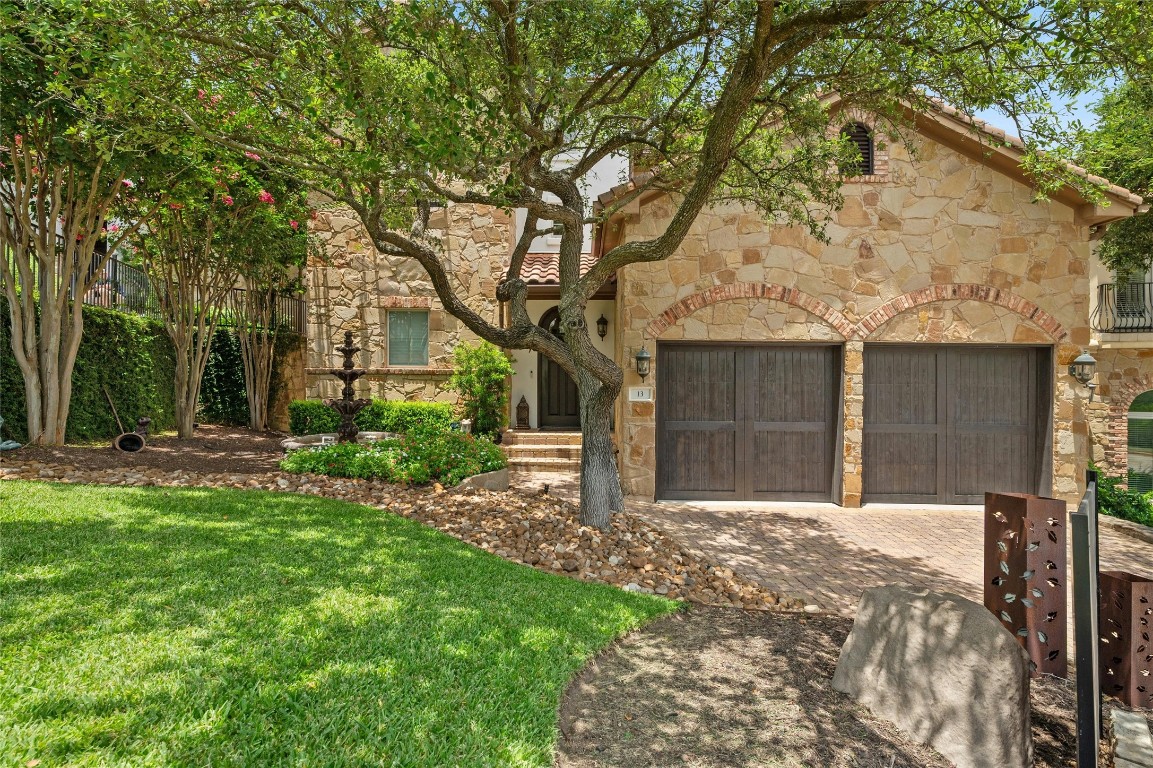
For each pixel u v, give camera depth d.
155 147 6.45
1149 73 5.30
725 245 9.89
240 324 14.68
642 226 9.87
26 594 3.84
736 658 4.20
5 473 7.47
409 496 7.72
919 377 10.02
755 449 10.14
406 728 2.82
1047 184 7.53
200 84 5.64
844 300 9.82
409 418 13.10
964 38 6.32
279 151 6.32
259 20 5.20
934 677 3.27
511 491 8.81
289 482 8.05
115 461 8.90
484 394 13.20
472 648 3.67
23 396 9.40
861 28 5.89
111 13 4.64
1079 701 2.82
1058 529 4.04
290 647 3.41
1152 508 9.15
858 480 9.77
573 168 7.73
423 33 4.68
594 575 5.68
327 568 4.80
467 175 5.43
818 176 8.68
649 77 7.79
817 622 4.98
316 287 13.80
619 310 10.55
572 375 7.48
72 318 9.77
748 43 5.84
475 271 13.85
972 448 10.01
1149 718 3.66
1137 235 11.73
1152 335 13.52
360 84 4.88
